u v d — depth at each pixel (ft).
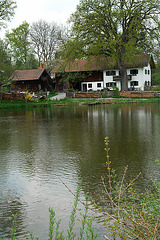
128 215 10.98
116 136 41.83
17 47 230.48
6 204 17.67
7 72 146.61
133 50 138.82
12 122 67.26
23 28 230.48
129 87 199.11
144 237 9.98
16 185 21.24
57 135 44.83
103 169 24.56
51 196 18.72
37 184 21.26
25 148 35.40
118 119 64.64
